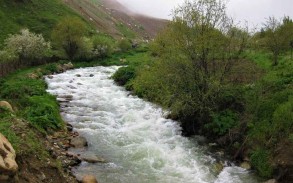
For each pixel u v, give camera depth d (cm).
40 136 1858
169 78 2417
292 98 2005
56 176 1455
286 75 2638
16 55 5006
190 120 2377
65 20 6338
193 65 2362
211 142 2169
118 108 2895
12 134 1498
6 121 1733
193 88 2366
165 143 2145
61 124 2283
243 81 2552
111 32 11188
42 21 7800
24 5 8050
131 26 16275
